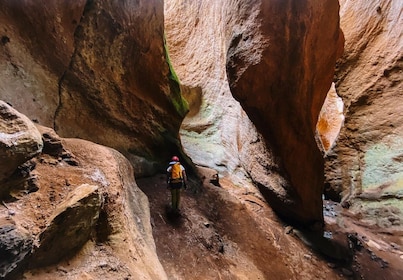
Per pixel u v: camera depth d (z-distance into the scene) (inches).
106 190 144.5
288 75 299.4
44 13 208.5
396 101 485.7
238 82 310.7
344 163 524.7
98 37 254.7
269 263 284.4
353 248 345.7
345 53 563.5
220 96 622.8
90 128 256.2
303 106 320.8
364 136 510.6
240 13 306.2
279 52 290.5
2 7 184.9
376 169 476.1
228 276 239.3
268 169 384.5
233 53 311.4
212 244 267.4
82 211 116.5
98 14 247.6
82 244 121.0
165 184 315.9
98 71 260.1
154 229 248.5
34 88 204.1
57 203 116.4
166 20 783.7
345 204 487.5
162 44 339.9
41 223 104.9
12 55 190.4
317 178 357.7
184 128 620.4
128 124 295.6
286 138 333.1
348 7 589.3
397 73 489.7
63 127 228.7
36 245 98.9
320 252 327.3
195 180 356.2
